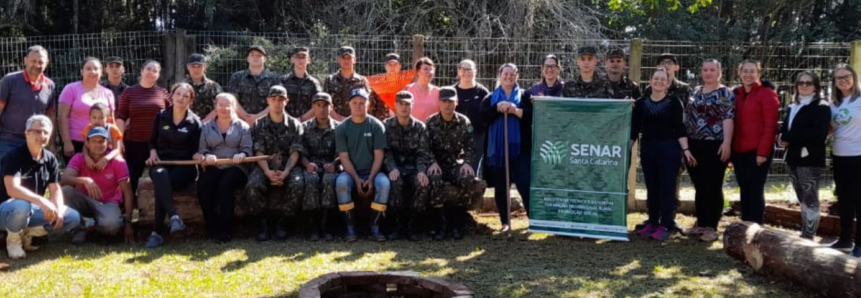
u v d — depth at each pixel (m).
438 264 5.43
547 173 6.53
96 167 6.06
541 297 4.60
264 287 4.75
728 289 4.80
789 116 6.12
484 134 7.27
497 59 8.84
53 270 5.16
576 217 6.46
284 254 5.74
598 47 10.66
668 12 16.16
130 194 6.22
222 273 5.12
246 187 6.20
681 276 5.12
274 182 6.18
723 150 6.20
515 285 4.86
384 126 6.54
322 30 13.96
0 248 5.80
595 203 6.40
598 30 14.80
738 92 6.31
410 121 6.57
